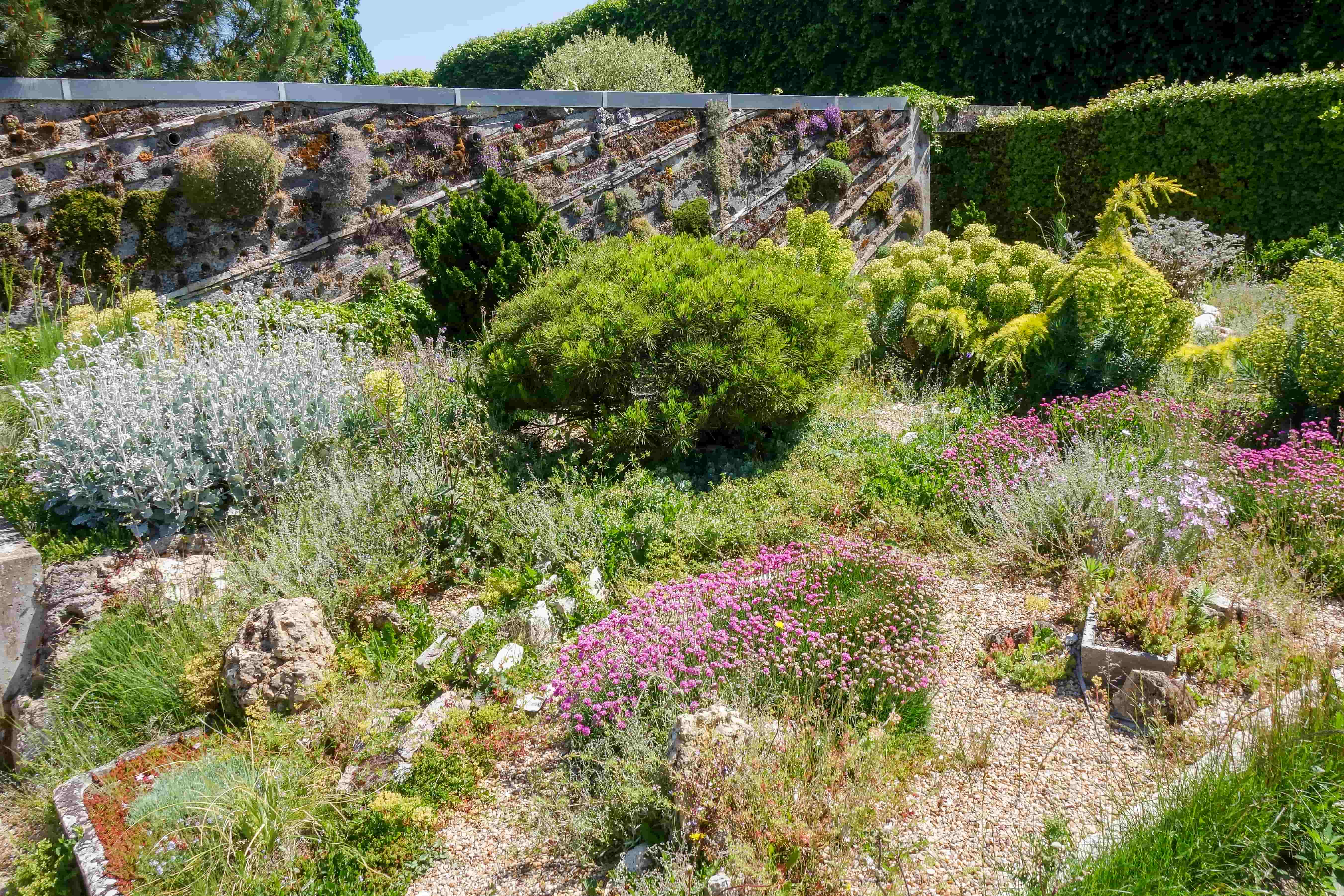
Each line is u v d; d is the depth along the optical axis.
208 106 9.92
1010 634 4.36
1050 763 3.50
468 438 5.91
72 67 13.34
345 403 6.59
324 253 10.80
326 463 6.07
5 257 9.12
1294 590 4.62
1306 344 6.23
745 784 3.08
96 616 4.74
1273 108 11.52
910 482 5.95
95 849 3.37
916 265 8.62
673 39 21.91
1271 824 2.88
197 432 5.84
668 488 5.71
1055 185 13.91
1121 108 13.23
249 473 5.77
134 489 5.48
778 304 6.15
